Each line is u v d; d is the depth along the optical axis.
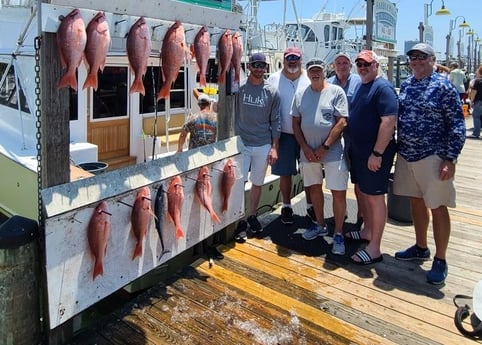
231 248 3.67
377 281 3.16
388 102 3.06
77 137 4.89
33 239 2.21
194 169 3.17
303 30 14.95
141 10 2.46
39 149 2.21
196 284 3.06
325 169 3.54
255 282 3.11
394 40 12.89
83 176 3.69
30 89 4.21
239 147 3.70
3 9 4.78
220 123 3.59
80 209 2.29
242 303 2.83
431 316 2.73
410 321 2.67
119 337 2.46
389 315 2.73
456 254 3.69
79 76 4.72
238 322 2.62
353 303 2.86
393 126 3.08
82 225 2.32
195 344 2.40
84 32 2.05
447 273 3.26
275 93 3.72
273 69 9.88
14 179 4.14
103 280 2.49
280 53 10.07
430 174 3.00
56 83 2.17
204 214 3.35
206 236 3.40
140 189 2.67
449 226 3.08
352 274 3.26
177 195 2.90
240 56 3.36
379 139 3.11
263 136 3.82
